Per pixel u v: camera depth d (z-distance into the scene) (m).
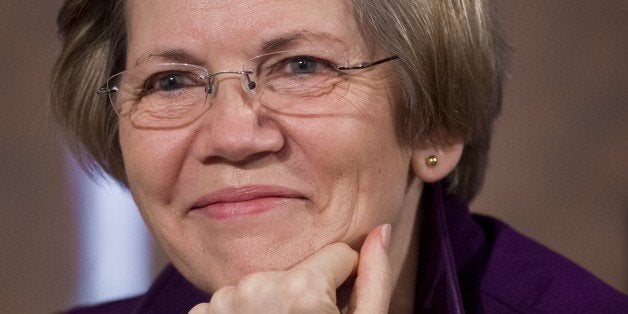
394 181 5.40
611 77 10.19
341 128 5.01
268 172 5.03
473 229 6.53
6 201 10.62
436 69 5.30
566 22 10.20
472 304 6.16
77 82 6.05
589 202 10.32
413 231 6.06
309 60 5.04
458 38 5.37
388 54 5.16
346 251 5.08
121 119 5.46
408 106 5.29
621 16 10.13
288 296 4.82
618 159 10.23
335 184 5.10
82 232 10.81
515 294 6.16
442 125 5.54
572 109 10.27
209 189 5.12
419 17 5.18
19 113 10.52
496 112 6.39
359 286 5.11
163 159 5.21
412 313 6.15
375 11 5.08
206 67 5.02
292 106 4.97
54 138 6.67
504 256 6.44
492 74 5.85
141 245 10.95
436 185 6.05
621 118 10.20
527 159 10.36
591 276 6.30
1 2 10.43
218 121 4.94
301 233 5.10
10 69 10.45
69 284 10.80
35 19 10.44
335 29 5.00
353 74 5.07
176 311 7.11
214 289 5.31
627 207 10.24
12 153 10.58
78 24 5.97
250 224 5.08
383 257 5.19
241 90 4.95
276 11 4.91
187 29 4.98
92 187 10.81
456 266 6.37
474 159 6.43
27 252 10.70
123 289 10.90
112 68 5.86
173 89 5.24
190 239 5.35
